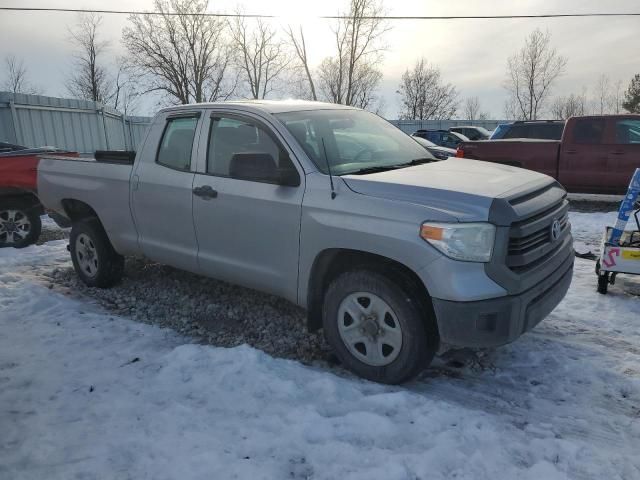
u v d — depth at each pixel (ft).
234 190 13.74
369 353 11.91
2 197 25.63
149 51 128.47
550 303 11.91
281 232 12.91
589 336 14.35
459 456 8.93
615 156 33.24
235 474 8.51
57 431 9.84
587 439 9.83
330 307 12.38
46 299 17.19
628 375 12.12
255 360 12.38
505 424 10.19
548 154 35.06
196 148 14.99
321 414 10.36
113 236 17.75
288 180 12.80
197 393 11.21
